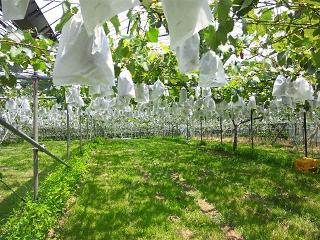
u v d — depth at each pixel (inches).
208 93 293.3
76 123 1082.7
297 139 852.6
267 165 524.7
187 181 397.7
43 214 215.8
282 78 183.3
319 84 183.6
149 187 361.1
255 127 1079.6
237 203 294.0
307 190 347.6
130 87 129.2
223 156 649.6
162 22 113.8
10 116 617.0
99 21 47.8
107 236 216.8
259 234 218.2
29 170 475.5
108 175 435.8
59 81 67.7
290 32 142.7
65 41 68.2
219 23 78.9
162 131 1507.1
